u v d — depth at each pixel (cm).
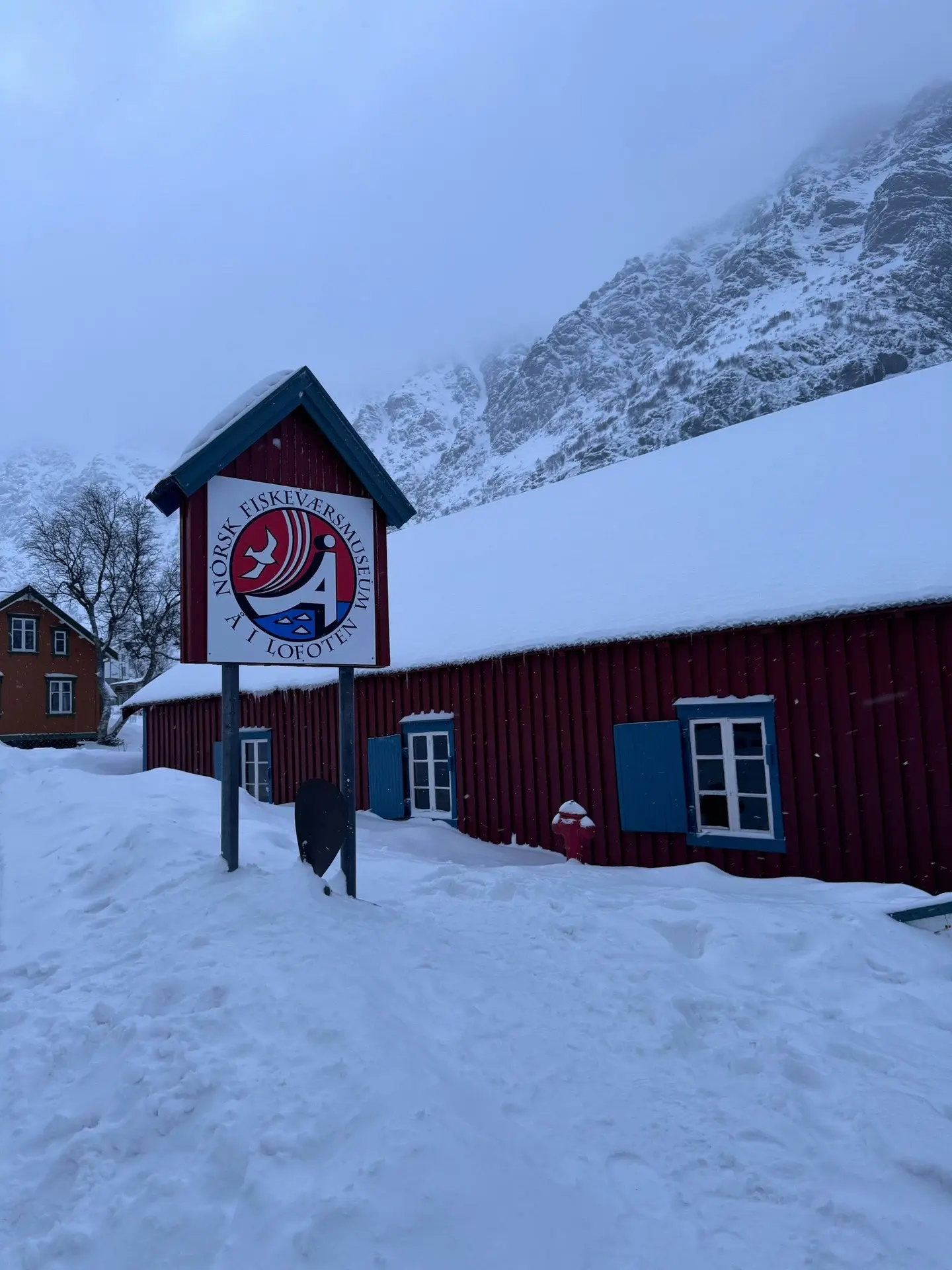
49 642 4234
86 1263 250
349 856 557
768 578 963
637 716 1025
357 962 416
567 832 930
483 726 1190
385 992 393
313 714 1466
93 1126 316
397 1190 257
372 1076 312
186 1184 275
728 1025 407
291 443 575
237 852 539
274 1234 246
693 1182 284
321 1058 328
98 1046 363
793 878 834
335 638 578
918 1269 246
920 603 795
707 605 966
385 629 604
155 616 4738
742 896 729
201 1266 242
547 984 439
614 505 1514
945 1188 284
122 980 416
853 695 859
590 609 1112
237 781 542
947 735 802
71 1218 270
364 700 1378
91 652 4406
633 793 1010
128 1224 261
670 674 998
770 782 904
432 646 1273
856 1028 420
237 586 542
